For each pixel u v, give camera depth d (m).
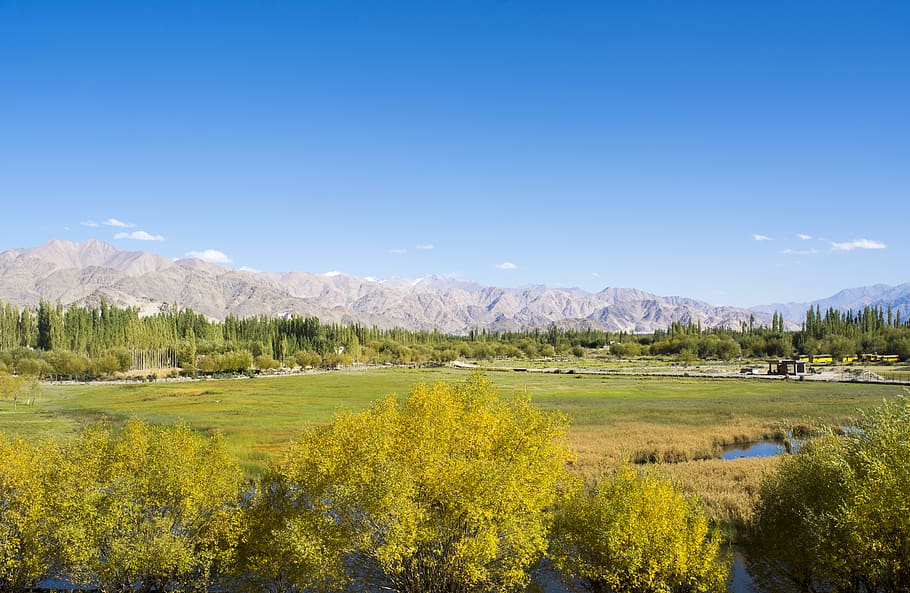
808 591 28.61
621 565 27.11
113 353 179.38
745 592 29.14
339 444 30.02
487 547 25.22
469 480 26.25
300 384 144.12
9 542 27.02
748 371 166.62
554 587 31.00
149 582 27.41
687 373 166.38
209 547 28.38
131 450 31.06
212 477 29.23
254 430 71.62
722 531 35.41
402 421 31.34
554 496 32.28
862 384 126.56
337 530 26.42
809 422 70.19
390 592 28.56
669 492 28.52
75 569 27.86
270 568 27.86
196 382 156.00
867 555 24.47
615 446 59.59
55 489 28.28
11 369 154.00
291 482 29.58
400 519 25.23
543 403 97.06
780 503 30.41
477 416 31.58
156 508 28.03
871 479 24.53
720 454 60.38
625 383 138.62
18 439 32.72
